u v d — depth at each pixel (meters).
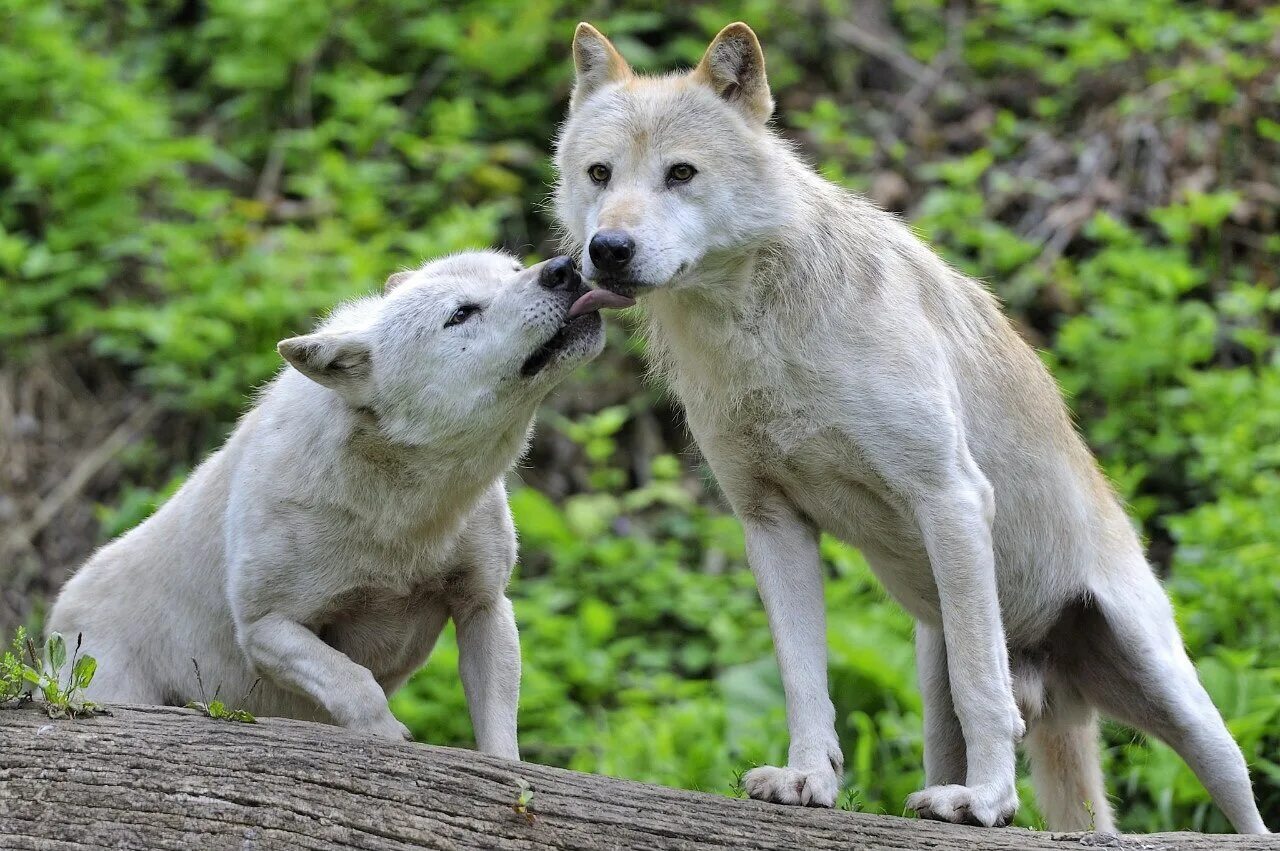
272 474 7.93
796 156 8.42
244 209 15.62
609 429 14.16
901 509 7.74
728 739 11.30
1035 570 8.59
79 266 15.38
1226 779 8.43
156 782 6.31
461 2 18.00
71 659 8.72
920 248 8.45
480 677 8.27
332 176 15.67
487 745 8.05
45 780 6.30
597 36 8.20
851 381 7.52
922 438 7.53
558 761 12.02
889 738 11.06
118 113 15.52
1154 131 16.09
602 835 6.45
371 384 7.80
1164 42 16.47
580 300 7.69
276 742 6.55
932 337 7.87
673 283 7.48
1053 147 16.53
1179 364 14.16
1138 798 10.80
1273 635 11.30
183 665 8.63
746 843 6.52
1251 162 15.95
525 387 7.82
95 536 14.61
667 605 13.54
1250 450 13.21
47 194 15.83
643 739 11.38
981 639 7.43
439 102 16.97
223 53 17.53
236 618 7.98
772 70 17.56
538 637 12.90
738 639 13.07
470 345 7.75
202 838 6.18
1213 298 15.40
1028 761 9.45
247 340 14.67
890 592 8.66
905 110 17.34
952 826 6.83
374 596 8.13
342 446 7.82
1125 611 8.62
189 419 15.14
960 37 18.03
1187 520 12.30
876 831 6.68
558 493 15.30
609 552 13.92
